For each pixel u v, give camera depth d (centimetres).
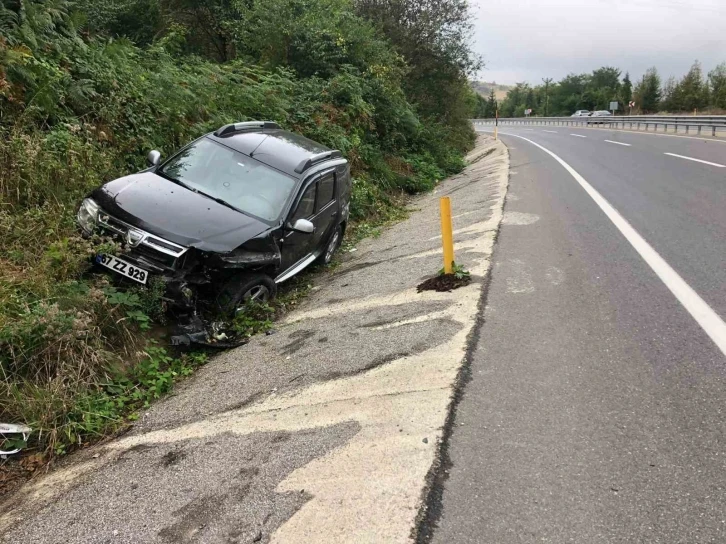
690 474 279
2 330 404
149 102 885
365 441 320
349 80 1545
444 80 2556
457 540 244
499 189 1180
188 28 1744
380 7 2344
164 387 457
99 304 472
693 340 420
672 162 1530
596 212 884
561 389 361
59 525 294
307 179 680
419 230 928
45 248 520
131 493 312
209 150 679
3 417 379
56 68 763
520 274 584
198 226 537
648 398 347
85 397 409
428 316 491
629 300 504
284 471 304
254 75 1372
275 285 611
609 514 255
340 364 430
